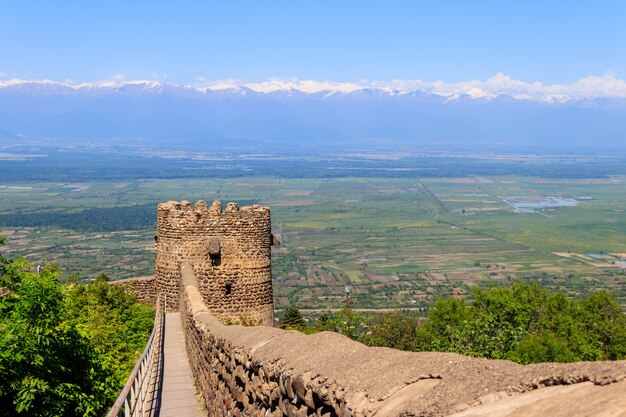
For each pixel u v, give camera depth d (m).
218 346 16.12
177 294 32.94
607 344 35.25
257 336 13.06
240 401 13.15
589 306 37.72
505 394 6.15
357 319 40.16
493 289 39.31
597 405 4.92
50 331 16.95
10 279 16.69
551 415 5.12
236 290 32.97
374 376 7.90
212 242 32.44
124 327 27.66
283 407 10.14
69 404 15.23
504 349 28.59
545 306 37.66
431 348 31.03
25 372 14.17
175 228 32.72
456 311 38.09
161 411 17.83
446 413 6.20
